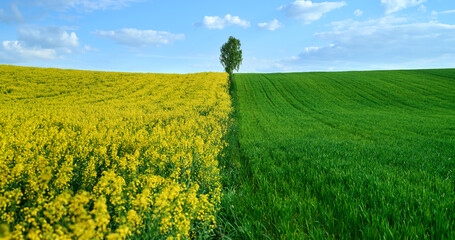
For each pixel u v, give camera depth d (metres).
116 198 2.88
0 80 33.62
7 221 2.61
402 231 3.38
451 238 3.15
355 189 4.95
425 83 45.19
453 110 28.67
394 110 29.95
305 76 61.34
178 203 3.18
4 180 3.54
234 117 22.14
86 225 2.18
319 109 30.78
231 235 3.83
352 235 3.68
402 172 6.31
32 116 15.17
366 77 54.97
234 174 6.73
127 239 2.80
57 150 5.48
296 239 3.37
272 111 29.19
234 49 57.38
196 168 5.80
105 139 7.27
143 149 6.91
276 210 4.28
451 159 7.94
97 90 33.47
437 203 4.09
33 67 48.16
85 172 4.30
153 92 32.91
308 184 5.59
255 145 10.98
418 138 13.06
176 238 2.96
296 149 9.85
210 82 42.88
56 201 2.30
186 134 9.87
